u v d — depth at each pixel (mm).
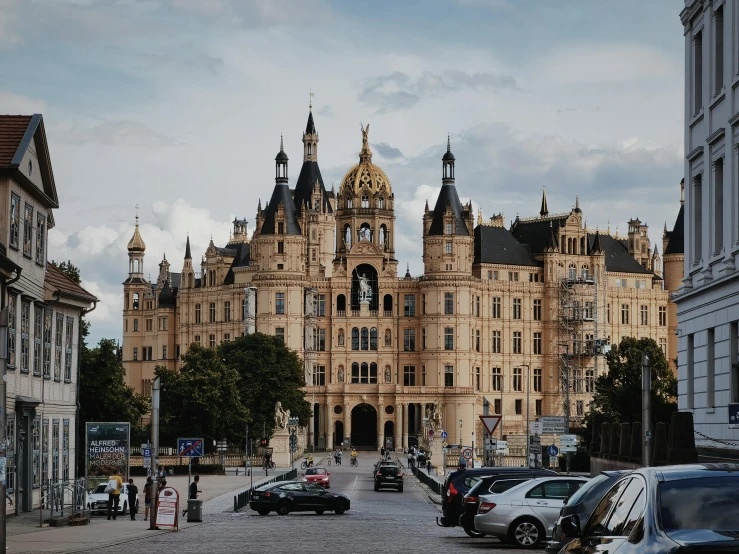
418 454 180500
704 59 61844
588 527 25047
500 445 113562
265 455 151750
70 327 82250
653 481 22422
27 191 70312
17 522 64188
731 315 57000
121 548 47938
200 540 52781
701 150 62406
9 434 66562
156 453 65375
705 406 61125
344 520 72750
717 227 60250
